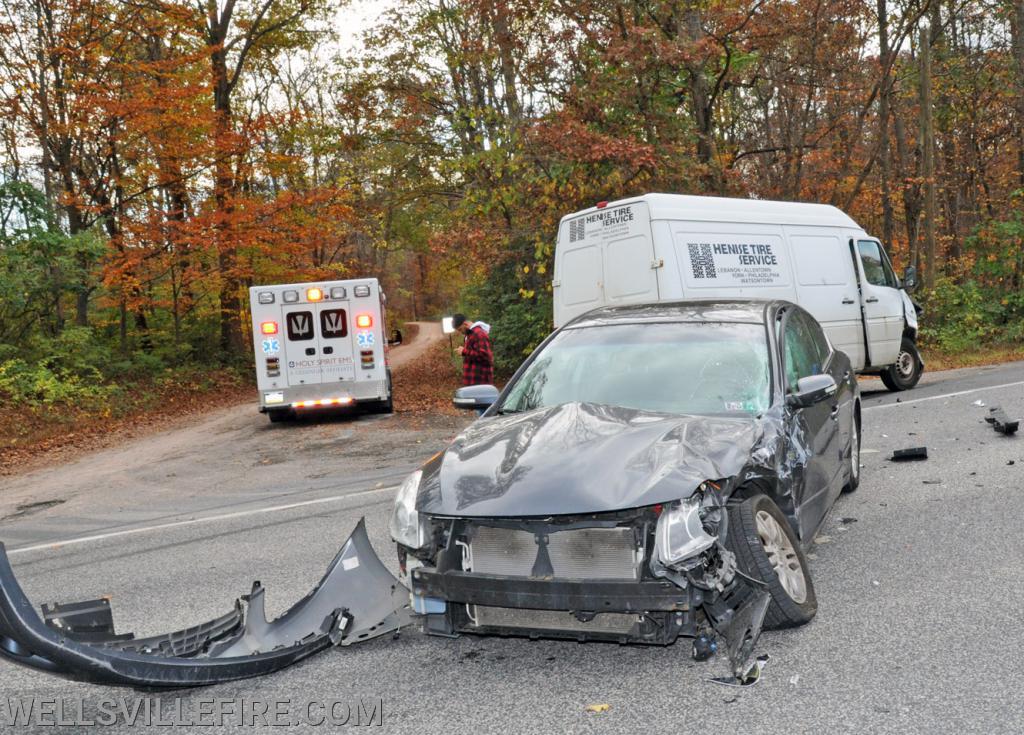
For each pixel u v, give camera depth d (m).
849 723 3.07
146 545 6.95
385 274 60.66
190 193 27.39
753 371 4.73
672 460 3.71
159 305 30.50
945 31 26.58
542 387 5.03
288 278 30.33
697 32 18.91
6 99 22.44
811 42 20.56
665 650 3.86
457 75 27.06
